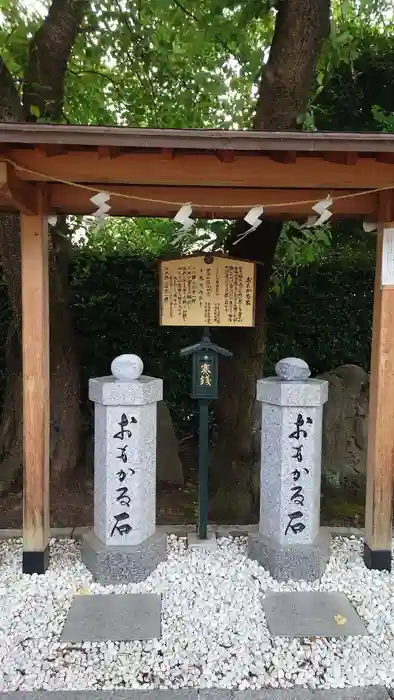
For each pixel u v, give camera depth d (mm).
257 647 2746
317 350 6074
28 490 3406
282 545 3504
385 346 3492
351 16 5273
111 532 3471
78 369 5164
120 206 3492
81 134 2506
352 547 3893
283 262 5031
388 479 3557
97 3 4543
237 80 5023
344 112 6047
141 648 2729
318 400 3422
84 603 3129
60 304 4844
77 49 5086
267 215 3742
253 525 4113
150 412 3549
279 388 3424
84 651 2703
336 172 2982
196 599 3182
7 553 3725
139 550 3416
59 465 4941
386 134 2568
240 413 4734
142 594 3246
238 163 2955
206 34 4609
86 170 2920
